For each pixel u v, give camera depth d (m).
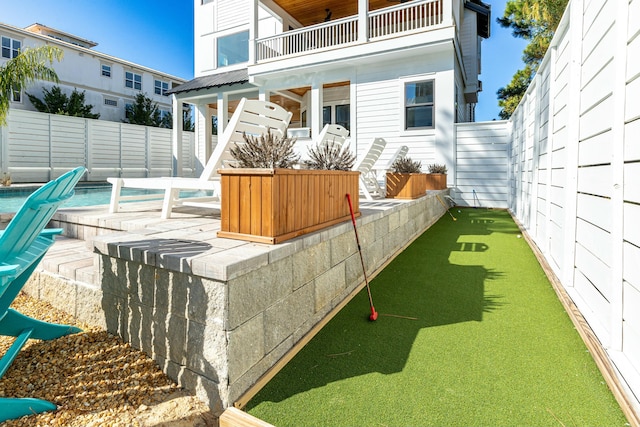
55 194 1.63
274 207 2.17
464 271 3.75
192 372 1.77
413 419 1.55
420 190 6.39
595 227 2.40
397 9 8.90
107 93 19.64
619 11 1.91
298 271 2.27
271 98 13.34
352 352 2.13
